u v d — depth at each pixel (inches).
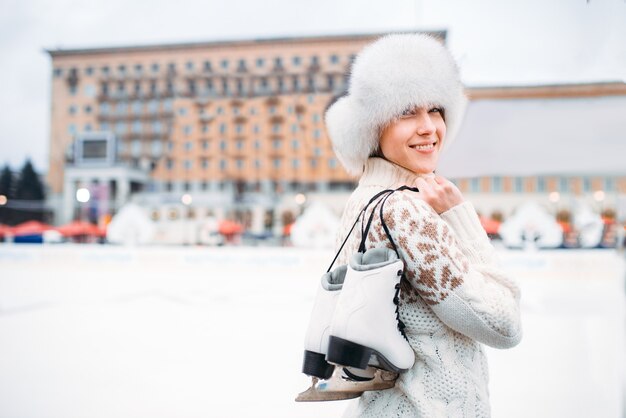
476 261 38.4
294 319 238.2
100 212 1675.7
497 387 129.3
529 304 252.7
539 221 515.2
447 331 38.6
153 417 112.9
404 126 41.1
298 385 135.2
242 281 391.5
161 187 2066.9
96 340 197.3
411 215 36.8
